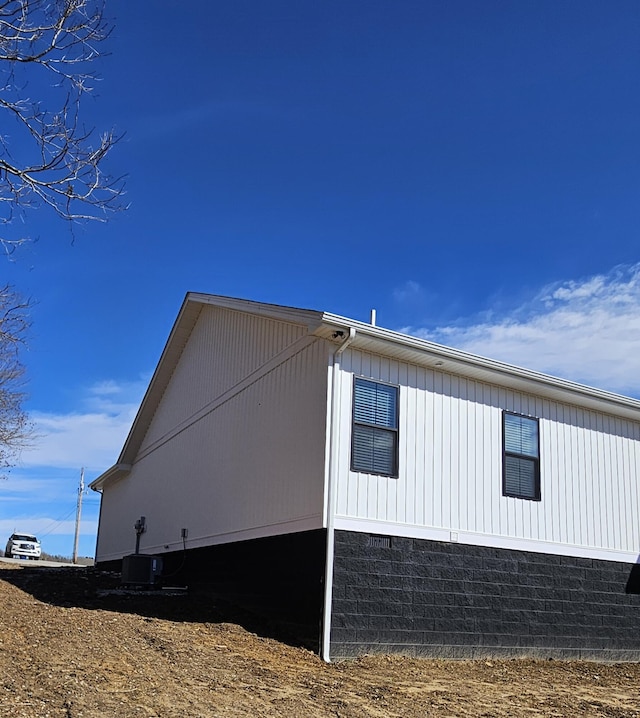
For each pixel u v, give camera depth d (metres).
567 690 9.73
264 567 11.90
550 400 13.73
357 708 7.46
